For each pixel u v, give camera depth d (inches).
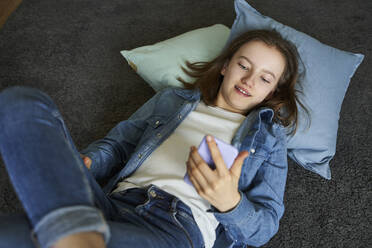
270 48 44.4
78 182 23.3
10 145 23.5
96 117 57.5
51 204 21.4
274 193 39.1
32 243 21.6
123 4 78.0
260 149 41.3
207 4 78.2
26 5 76.5
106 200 33.5
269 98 47.9
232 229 36.6
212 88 49.0
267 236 37.1
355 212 47.8
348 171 52.1
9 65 63.9
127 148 46.1
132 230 28.8
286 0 80.7
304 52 50.3
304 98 49.2
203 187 30.0
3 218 22.3
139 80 63.3
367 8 79.4
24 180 22.4
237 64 44.1
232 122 43.7
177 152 40.8
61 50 67.4
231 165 30.4
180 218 35.4
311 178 51.4
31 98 25.8
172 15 75.6
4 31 70.4
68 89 61.0
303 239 45.1
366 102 61.2
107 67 65.1
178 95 48.4
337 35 72.7
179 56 55.3
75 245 20.5
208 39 57.6
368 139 56.1
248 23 53.0
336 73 50.3
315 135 48.9
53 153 23.6
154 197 36.5
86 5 77.4
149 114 47.6
